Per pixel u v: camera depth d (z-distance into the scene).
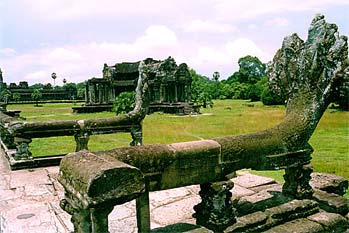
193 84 71.25
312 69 4.76
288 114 4.90
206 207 3.87
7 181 7.80
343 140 16.56
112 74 57.66
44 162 9.39
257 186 6.63
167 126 28.22
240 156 3.98
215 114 42.44
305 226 4.27
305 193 4.79
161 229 4.08
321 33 4.76
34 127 9.13
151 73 56.88
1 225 5.12
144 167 3.39
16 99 80.19
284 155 4.44
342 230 4.52
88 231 3.05
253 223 4.02
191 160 3.65
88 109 52.53
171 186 3.57
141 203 3.52
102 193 2.61
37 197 6.58
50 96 93.62
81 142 9.34
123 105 33.59
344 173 9.62
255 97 77.94
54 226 5.07
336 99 4.93
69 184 2.87
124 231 4.79
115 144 17.41
